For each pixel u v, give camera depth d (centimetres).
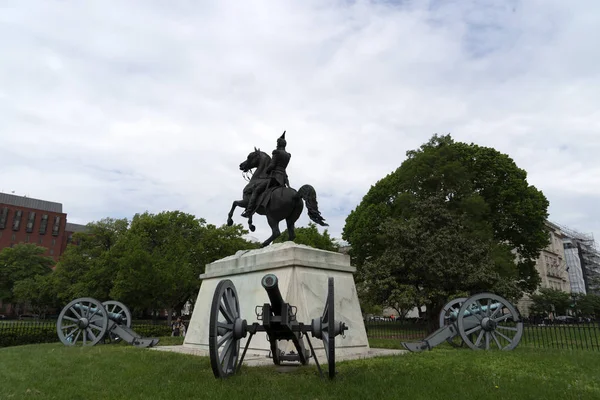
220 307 692
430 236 2300
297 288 1027
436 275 2211
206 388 610
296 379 677
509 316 1159
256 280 1127
